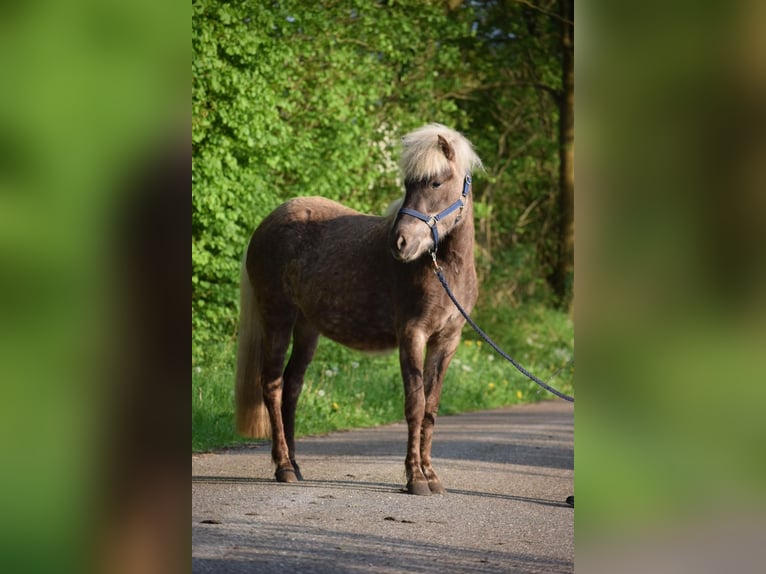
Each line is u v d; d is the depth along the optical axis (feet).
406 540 18.61
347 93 52.65
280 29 50.03
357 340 26.99
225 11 43.45
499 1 83.10
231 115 43.62
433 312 24.89
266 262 28.07
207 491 23.47
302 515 20.71
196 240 43.93
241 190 44.45
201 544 17.24
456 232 24.66
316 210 28.45
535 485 26.53
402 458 30.78
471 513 21.91
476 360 58.03
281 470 25.88
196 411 33.94
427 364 26.20
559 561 17.24
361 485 25.48
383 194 61.11
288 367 28.68
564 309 83.20
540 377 62.39
